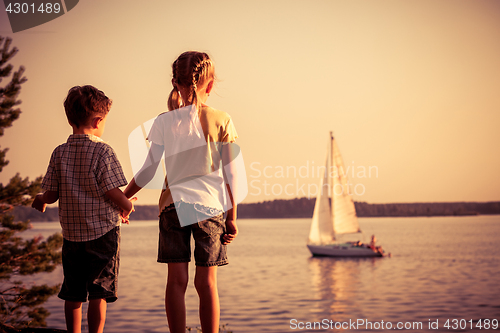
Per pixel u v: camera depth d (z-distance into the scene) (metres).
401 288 33.16
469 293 30.89
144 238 132.50
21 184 8.62
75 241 1.92
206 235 1.85
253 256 64.12
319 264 45.88
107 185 1.91
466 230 140.62
